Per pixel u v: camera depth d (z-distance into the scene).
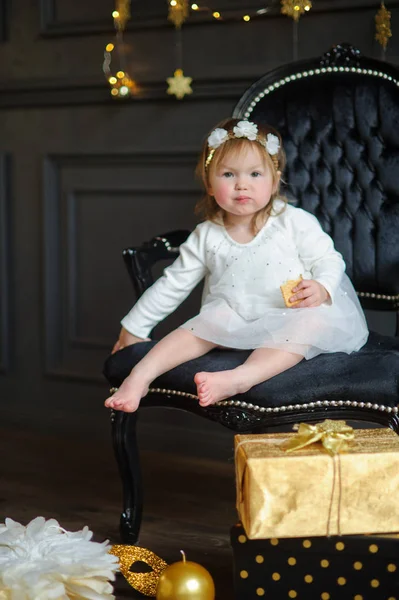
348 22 2.21
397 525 1.30
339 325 1.66
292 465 1.29
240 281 1.82
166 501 2.09
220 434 2.46
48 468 2.36
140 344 1.76
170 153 2.48
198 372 1.59
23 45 2.69
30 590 1.36
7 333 2.83
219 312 1.75
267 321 1.66
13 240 2.80
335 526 1.30
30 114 2.72
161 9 2.45
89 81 2.57
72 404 2.72
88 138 2.62
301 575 1.33
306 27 2.27
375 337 1.83
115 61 2.53
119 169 2.59
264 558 1.33
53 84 2.63
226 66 2.38
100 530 1.89
